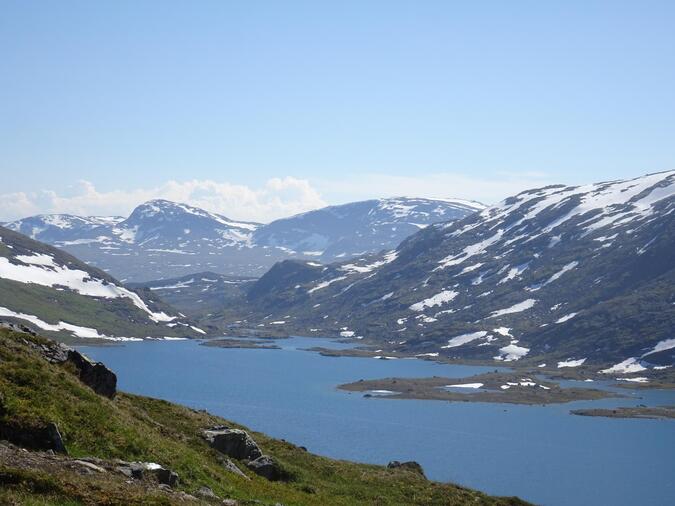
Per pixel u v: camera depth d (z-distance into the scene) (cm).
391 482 6084
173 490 3403
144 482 3350
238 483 4350
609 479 14988
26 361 4156
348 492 5475
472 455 16800
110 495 2889
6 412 3525
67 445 3619
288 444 6675
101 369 4984
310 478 5562
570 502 13262
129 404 5259
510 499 6234
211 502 3541
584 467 15912
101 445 3775
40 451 3397
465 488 6438
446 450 17200
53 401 3856
